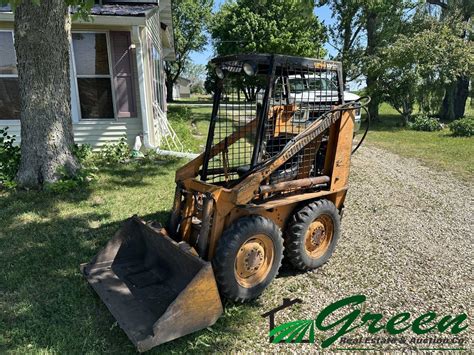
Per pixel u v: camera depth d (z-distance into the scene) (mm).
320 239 3709
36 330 2668
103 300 2838
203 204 2982
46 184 5672
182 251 2838
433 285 3484
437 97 15914
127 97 8422
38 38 5449
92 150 8406
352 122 3666
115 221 4652
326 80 3512
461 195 6320
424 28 18391
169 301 2826
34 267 3500
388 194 6348
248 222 2947
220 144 3719
